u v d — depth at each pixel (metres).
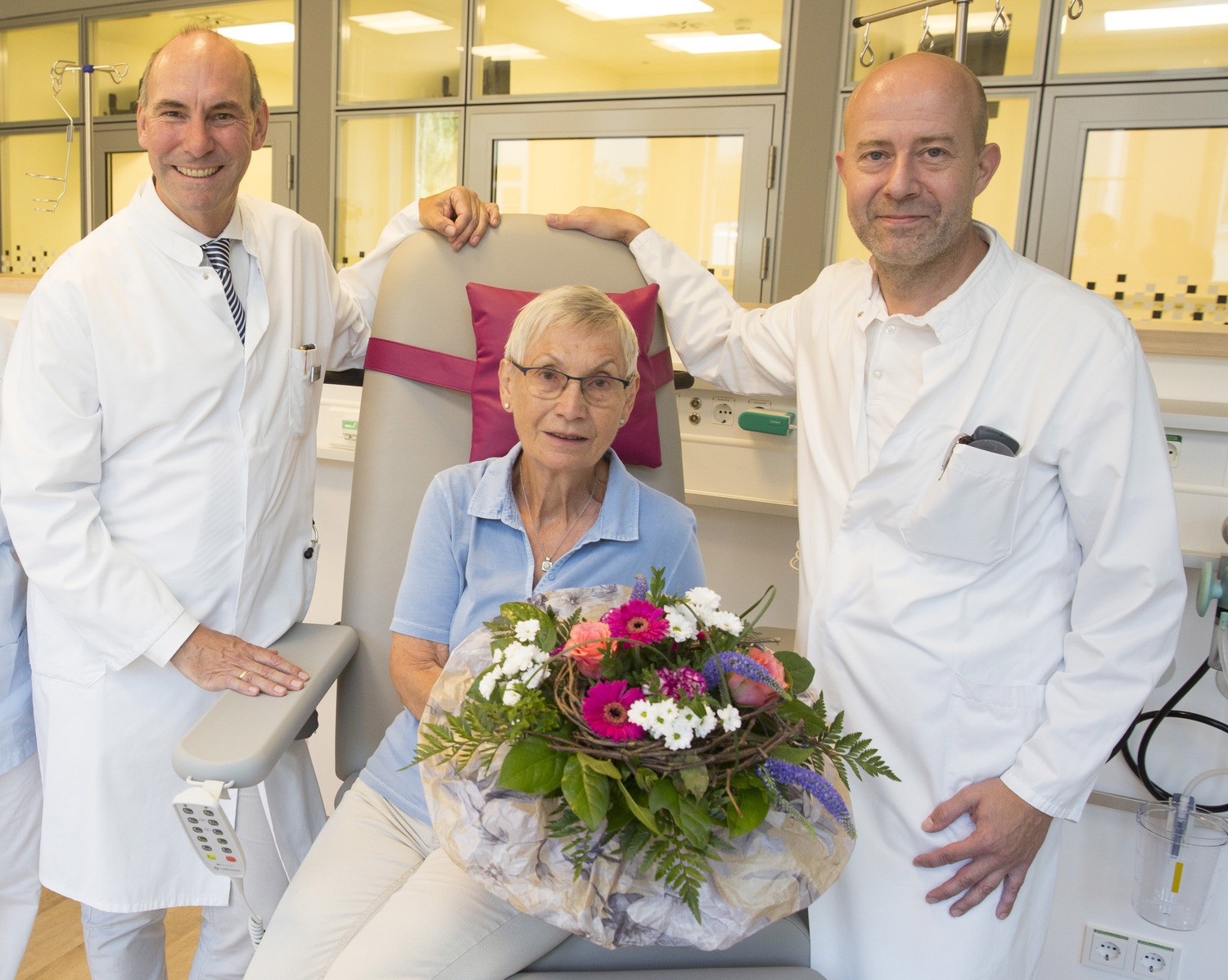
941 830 1.12
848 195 1.15
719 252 4.56
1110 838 1.54
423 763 0.98
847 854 0.93
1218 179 3.85
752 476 1.73
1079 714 1.06
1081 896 1.58
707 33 4.40
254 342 1.31
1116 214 4.00
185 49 1.21
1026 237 4.12
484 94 4.82
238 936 1.37
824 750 0.93
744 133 4.39
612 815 0.84
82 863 1.28
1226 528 1.32
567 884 0.85
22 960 1.74
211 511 1.29
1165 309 4.02
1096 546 1.07
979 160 1.13
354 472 1.44
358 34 4.99
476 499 1.24
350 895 1.10
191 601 1.29
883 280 1.20
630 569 1.24
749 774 0.84
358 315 1.59
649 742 0.80
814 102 4.25
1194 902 1.46
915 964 1.14
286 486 1.39
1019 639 1.11
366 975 0.98
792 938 1.09
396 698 1.38
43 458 1.19
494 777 0.91
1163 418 1.42
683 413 1.77
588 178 4.71
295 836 1.40
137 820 1.29
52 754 1.28
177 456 1.28
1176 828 1.43
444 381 1.41
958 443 1.07
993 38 3.99
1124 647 1.06
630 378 1.20
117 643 1.21
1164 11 3.78
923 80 1.07
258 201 1.42
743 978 1.03
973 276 1.12
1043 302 1.11
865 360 1.21
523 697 0.85
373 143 5.06
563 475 1.21
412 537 1.36
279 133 5.26
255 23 5.30
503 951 1.02
